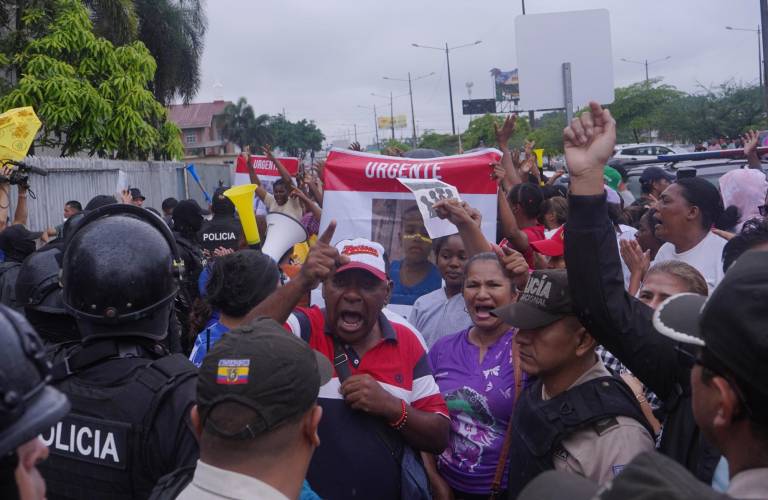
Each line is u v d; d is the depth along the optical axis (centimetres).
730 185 618
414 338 311
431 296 423
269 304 269
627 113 4188
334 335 303
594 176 224
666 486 101
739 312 131
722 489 185
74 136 1630
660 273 291
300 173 820
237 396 173
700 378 144
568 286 236
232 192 570
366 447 283
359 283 295
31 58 1594
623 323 223
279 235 527
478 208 435
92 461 216
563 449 239
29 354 133
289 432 177
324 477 283
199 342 316
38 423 129
